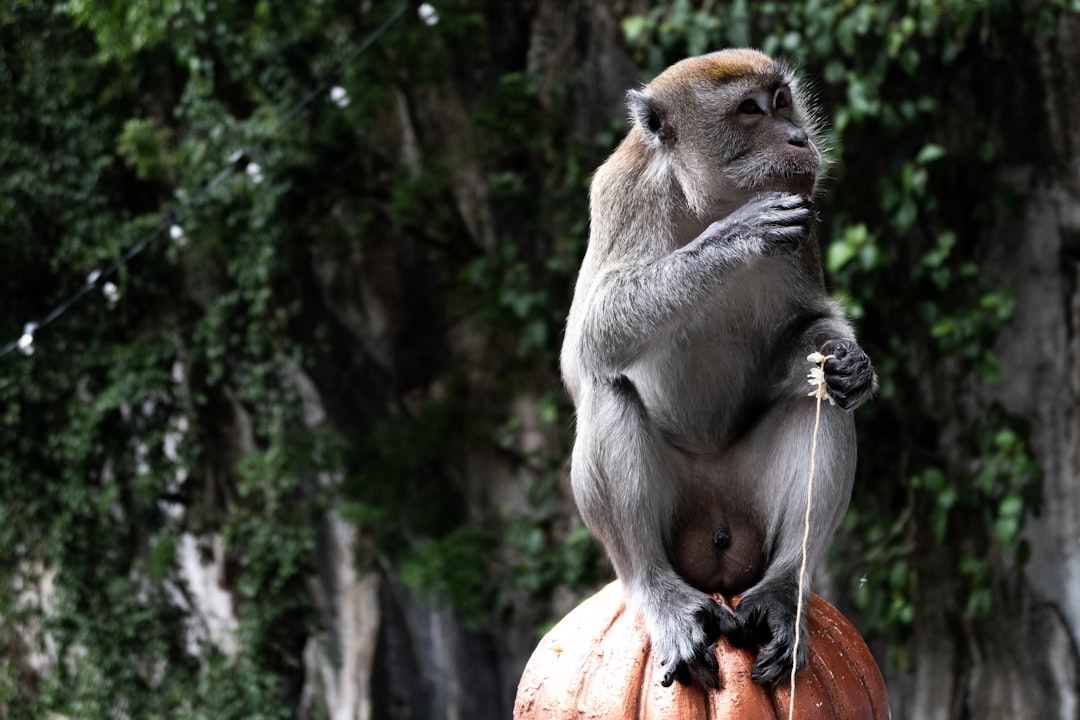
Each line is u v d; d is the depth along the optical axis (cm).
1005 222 1098
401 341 1368
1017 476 1044
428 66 1310
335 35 1316
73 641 1371
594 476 539
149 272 1377
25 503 1385
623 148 596
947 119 1109
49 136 1382
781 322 580
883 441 1120
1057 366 1081
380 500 1333
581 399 556
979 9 1056
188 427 1383
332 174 1347
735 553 555
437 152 1339
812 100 650
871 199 1124
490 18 1320
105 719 1352
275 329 1335
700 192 571
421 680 1336
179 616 1378
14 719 1378
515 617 1309
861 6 1053
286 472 1320
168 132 1348
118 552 1388
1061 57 1071
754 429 567
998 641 1097
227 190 1302
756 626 485
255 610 1331
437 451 1330
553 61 1292
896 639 1088
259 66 1332
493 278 1280
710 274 526
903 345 1103
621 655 496
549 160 1288
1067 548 1075
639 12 1231
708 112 572
